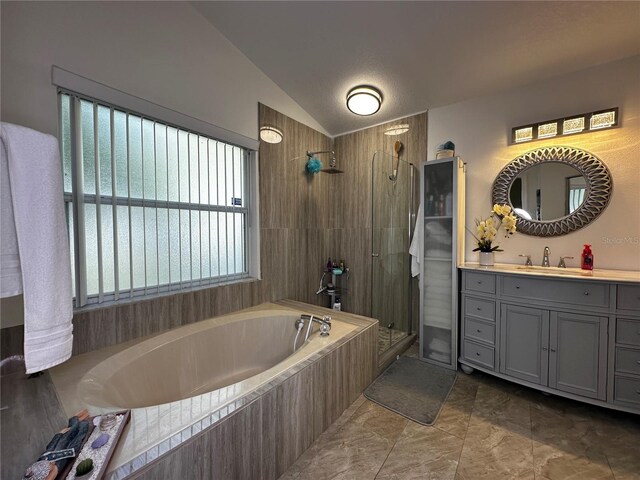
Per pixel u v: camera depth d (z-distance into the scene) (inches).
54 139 36.4
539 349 71.0
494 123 92.8
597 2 60.7
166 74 71.7
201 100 79.5
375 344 83.4
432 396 74.5
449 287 91.7
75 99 57.4
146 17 67.6
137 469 32.6
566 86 80.7
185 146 78.2
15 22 50.4
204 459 39.2
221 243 88.8
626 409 61.0
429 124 106.5
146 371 62.6
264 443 48.1
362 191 124.3
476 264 90.5
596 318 63.7
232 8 74.8
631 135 72.1
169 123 73.4
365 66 88.5
